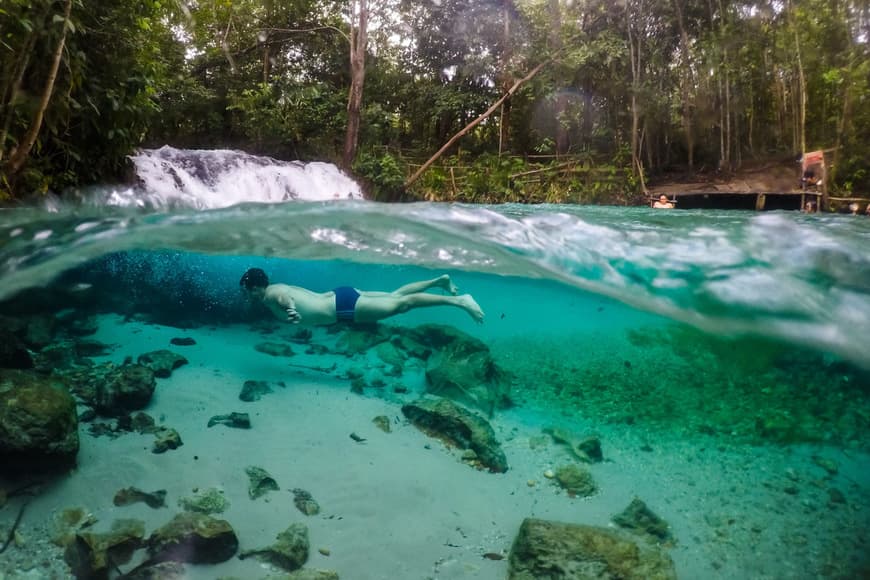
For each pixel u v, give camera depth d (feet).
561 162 73.31
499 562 10.02
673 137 87.86
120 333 19.70
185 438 13.14
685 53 78.79
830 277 13.58
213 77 76.64
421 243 20.24
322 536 10.27
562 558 9.53
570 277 17.63
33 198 23.85
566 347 24.43
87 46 26.48
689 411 18.07
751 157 80.23
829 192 63.77
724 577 10.05
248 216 17.56
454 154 84.17
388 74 84.12
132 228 17.70
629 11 76.54
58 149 26.81
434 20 80.33
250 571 9.15
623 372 21.44
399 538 10.41
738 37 74.95
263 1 72.90
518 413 17.51
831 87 69.46
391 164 63.67
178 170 39.52
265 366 18.58
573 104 79.20
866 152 65.21
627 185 70.08
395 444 14.16
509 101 80.02
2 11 19.93
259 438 13.60
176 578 8.77
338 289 20.04
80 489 10.78
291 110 70.95
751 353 18.65
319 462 12.83
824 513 12.36
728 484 13.61
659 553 10.00
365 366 19.92
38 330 17.80
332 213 17.04
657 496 12.90
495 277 24.06
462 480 12.82
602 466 14.24
